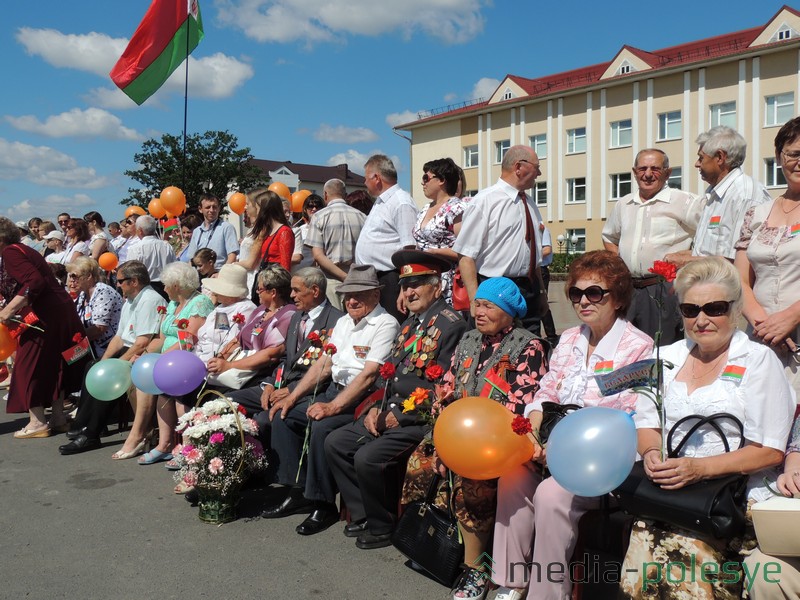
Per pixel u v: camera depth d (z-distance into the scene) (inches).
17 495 189.8
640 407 112.9
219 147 1576.0
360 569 141.8
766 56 1095.6
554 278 1060.5
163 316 233.0
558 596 112.3
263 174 1679.4
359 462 148.1
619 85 1267.2
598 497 114.1
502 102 1430.9
